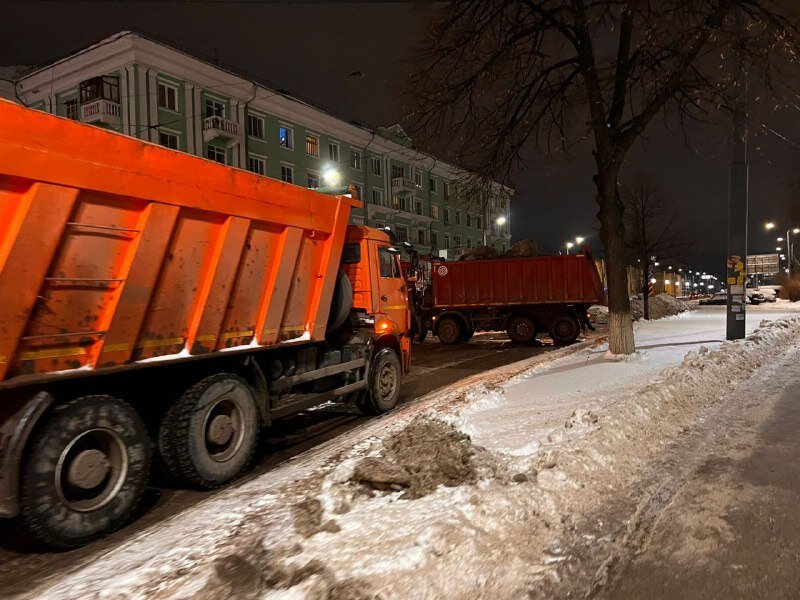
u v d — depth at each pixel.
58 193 4.22
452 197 12.52
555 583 3.19
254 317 6.36
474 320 20.02
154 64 29.67
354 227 8.62
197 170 5.39
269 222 6.37
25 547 4.42
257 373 6.34
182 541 4.01
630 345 10.62
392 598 2.98
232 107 34.28
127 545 4.23
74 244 4.41
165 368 5.40
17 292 4.03
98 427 4.47
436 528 3.61
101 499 4.50
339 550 3.48
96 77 28.86
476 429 6.34
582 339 20.03
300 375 7.09
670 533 3.76
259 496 4.89
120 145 4.67
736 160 13.27
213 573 3.34
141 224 4.88
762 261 39.94
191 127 31.66
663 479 4.73
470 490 4.26
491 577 3.22
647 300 23.12
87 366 4.55
